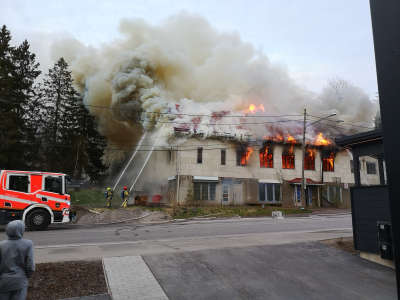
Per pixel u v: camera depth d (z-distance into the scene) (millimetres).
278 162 32062
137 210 22344
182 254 7848
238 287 5762
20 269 3723
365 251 7773
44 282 5598
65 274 6078
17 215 13570
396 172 2859
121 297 5074
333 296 5418
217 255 7809
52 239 10992
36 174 14242
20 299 3660
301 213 25422
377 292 5617
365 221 7863
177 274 6336
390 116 2949
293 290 5672
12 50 33625
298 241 9828
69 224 17719
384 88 3020
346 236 10961
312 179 33188
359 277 6418
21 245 3781
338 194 33656
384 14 3100
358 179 8320
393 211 2869
